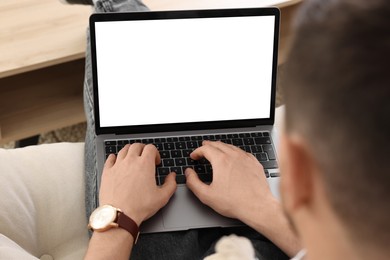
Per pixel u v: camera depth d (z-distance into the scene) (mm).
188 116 919
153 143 890
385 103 222
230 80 912
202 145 864
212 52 894
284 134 288
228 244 625
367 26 229
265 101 932
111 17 852
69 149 972
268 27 895
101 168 844
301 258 500
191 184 783
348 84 230
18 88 1517
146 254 725
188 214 769
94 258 656
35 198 884
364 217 242
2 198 839
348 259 267
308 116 252
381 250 247
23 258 668
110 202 721
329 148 244
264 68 915
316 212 276
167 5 1437
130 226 696
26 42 1288
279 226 699
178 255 725
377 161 228
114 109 894
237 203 735
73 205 902
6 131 1390
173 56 886
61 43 1295
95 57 866
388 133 223
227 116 930
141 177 755
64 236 889
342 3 241
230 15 882
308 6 258
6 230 827
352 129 232
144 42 873
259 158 883
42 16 1369
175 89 902
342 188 246
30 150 941
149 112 906
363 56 227
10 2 1404
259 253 705
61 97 1504
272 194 753
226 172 771
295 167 275
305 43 251
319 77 242
